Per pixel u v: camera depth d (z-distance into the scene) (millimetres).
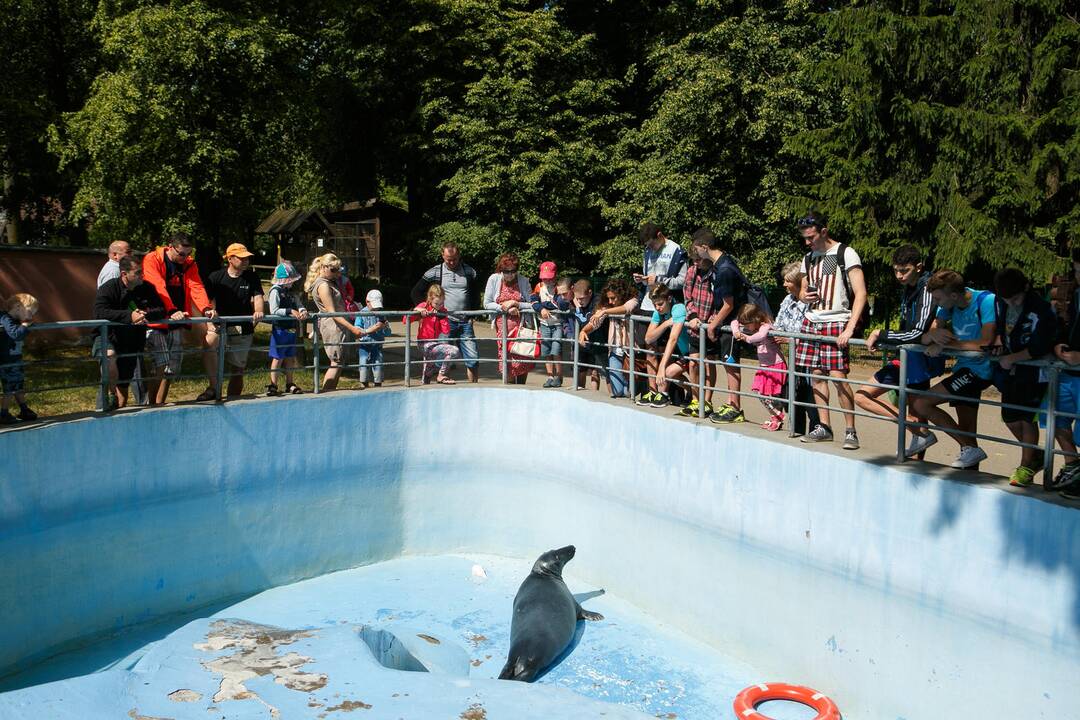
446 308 11336
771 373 8344
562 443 10414
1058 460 9211
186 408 9250
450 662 8148
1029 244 14914
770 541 7938
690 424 8727
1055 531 5910
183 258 9406
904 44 15820
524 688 6004
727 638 8406
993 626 6293
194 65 16078
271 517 9992
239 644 6582
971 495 6410
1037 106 15195
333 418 10359
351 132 26172
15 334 8000
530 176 22109
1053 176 14953
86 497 8445
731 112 19375
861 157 16641
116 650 8430
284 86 17906
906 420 7117
